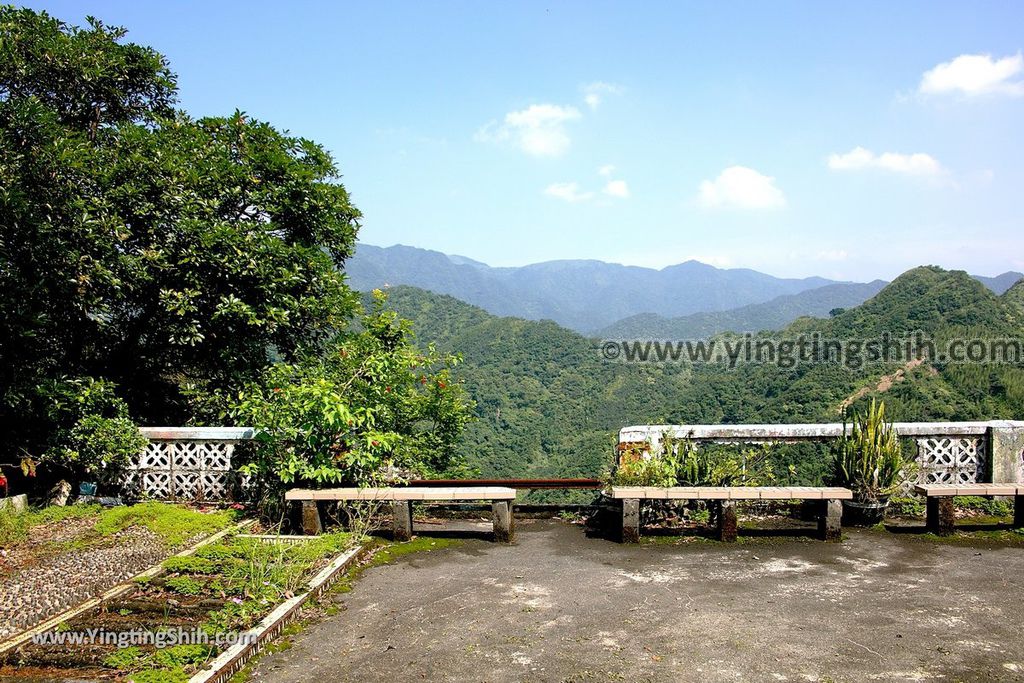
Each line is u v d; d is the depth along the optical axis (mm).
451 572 5695
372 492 6594
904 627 4492
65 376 8508
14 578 5461
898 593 5129
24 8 10125
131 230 9438
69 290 8633
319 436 6934
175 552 6078
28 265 8086
